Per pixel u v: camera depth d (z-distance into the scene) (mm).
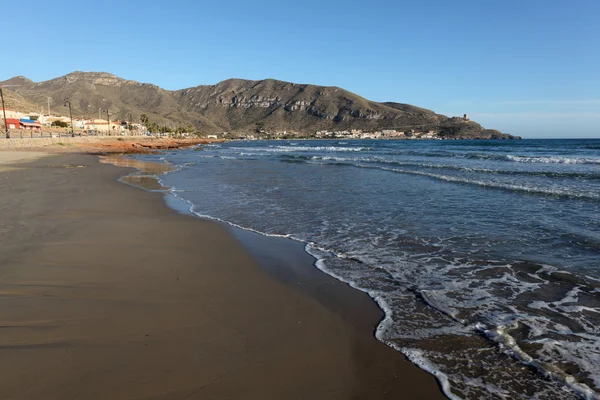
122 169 25984
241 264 6762
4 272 5801
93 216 10297
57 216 10062
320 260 7055
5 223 9062
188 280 5883
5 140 38625
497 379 3533
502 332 4367
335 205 12734
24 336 3916
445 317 4773
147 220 10094
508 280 5996
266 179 20766
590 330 4418
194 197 14531
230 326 4426
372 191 15797
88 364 3469
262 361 3709
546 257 7066
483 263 6812
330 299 5316
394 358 3854
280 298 5316
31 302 4762
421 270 6508
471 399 3260
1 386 3086
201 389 3203
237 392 3197
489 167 25750
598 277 6035
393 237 8656
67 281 5555
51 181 17484
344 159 38156
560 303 5148
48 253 6824
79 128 101750
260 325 4488
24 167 24266
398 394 3299
